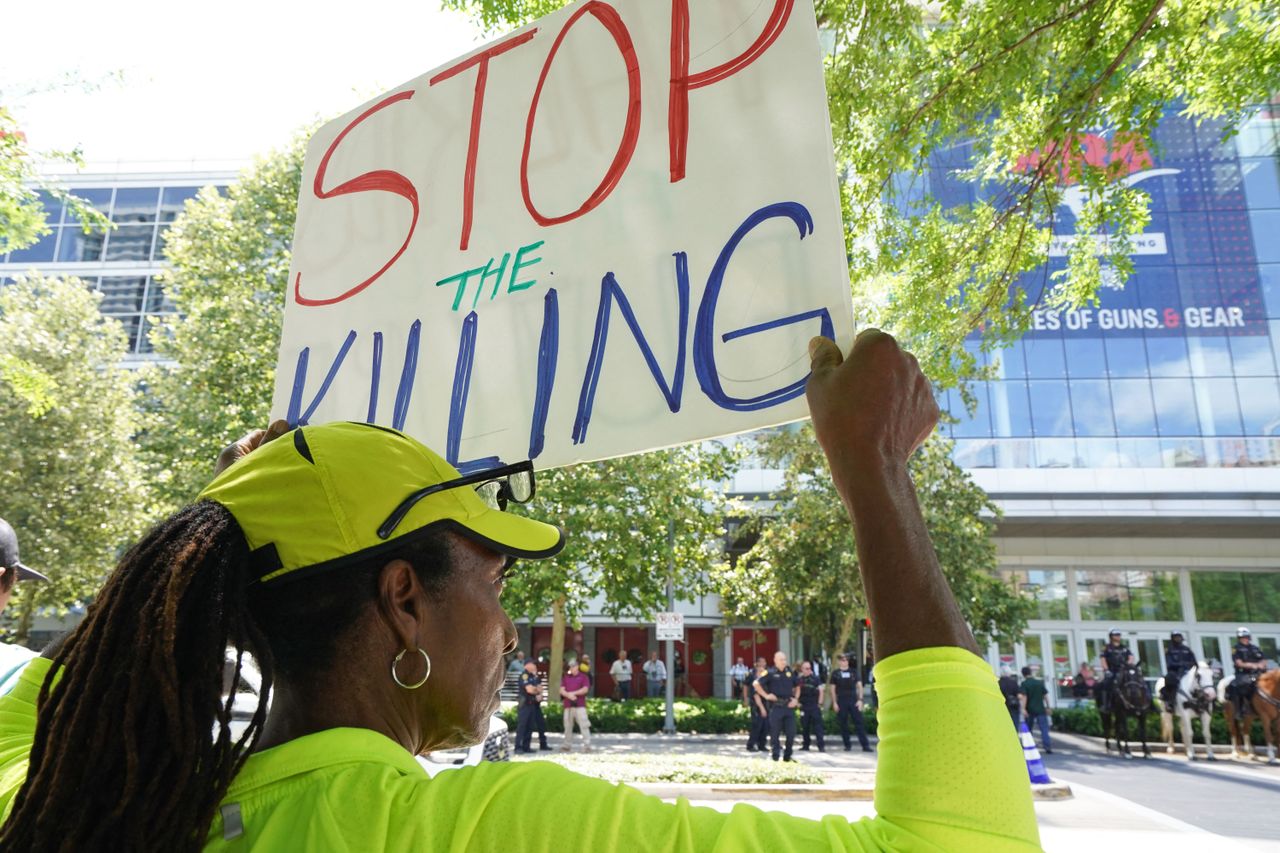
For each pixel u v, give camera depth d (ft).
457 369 6.52
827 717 70.54
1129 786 43.50
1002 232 19.49
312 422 7.24
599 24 6.38
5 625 67.51
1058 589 100.99
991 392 100.63
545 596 55.83
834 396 3.08
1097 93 16.92
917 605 2.67
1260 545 99.45
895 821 2.42
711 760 44.57
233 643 2.82
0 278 122.42
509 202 6.56
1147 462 97.19
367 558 2.92
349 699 2.92
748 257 5.28
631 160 5.96
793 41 5.41
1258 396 97.60
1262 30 17.34
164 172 127.54
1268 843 29.48
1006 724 2.56
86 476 63.41
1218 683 61.52
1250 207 101.91
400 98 7.48
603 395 5.71
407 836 2.43
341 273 7.47
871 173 18.90
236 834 2.58
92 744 2.56
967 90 17.92
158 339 63.31
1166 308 100.89
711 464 61.16
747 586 75.41
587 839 2.37
